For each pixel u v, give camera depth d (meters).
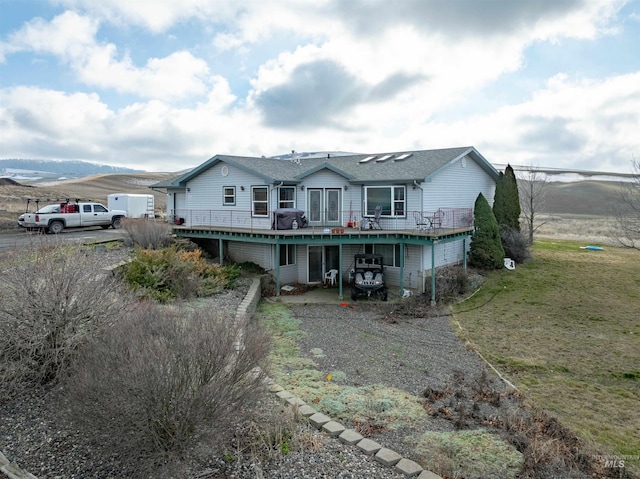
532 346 11.25
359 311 14.91
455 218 19.53
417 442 5.94
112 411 4.09
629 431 6.95
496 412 7.27
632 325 12.99
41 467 4.57
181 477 4.33
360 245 19.30
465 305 15.56
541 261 21.72
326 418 6.07
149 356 4.34
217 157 19.83
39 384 6.22
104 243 17.66
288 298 16.48
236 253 20.00
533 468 5.50
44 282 6.34
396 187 18.11
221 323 5.18
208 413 4.37
